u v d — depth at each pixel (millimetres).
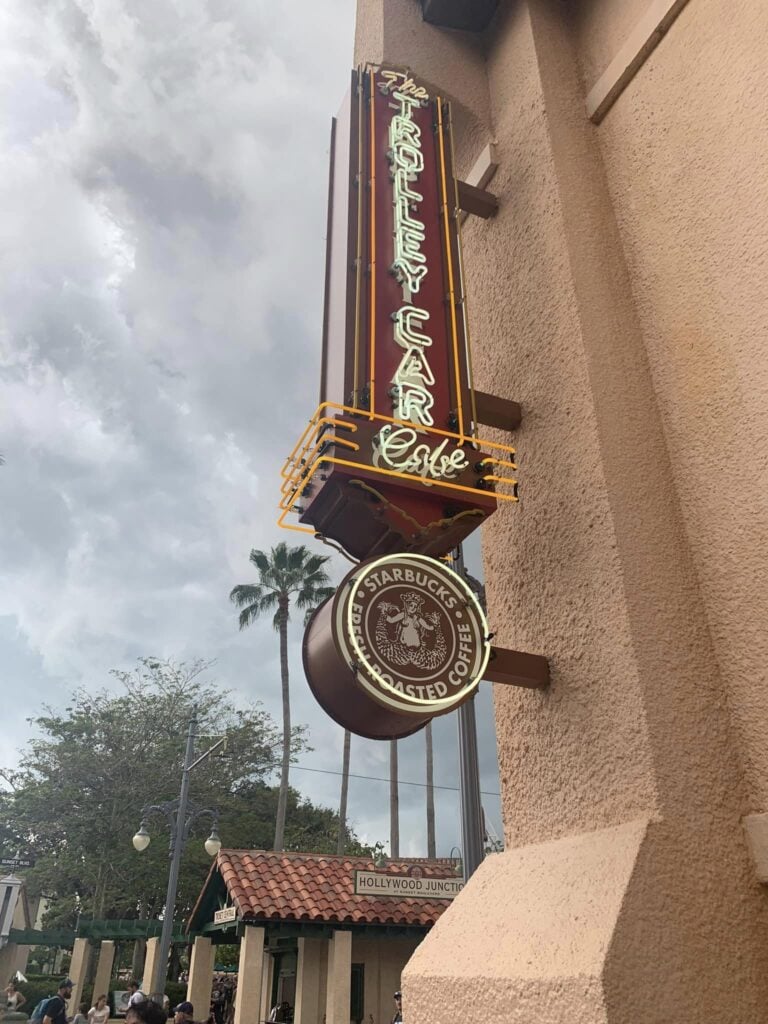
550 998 1924
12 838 36219
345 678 2594
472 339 4039
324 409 3227
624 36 3947
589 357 3098
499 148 4250
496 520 3451
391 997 14984
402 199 3945
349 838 43125
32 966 39312
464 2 4633
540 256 3578
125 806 32562
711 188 3141
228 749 35688
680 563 2756
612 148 3820
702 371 2957
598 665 2602
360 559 3217
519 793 2871
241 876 14992
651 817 2215
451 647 2709
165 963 15734
